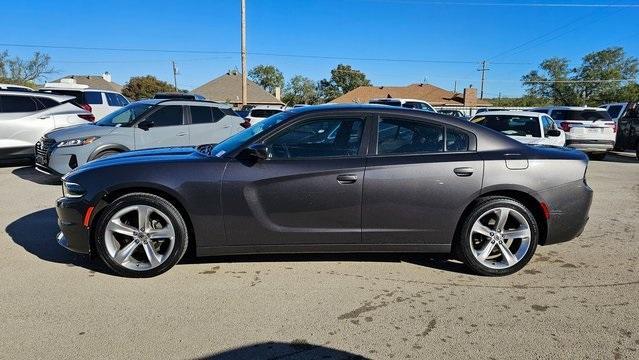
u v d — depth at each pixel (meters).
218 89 52.16
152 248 3.98
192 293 3.72
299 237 4.02
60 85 14.84
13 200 6.87
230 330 3.17
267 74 91.19
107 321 3.26
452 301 3.67
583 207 4.23
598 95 84.50
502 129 10.39
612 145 14.03
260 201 3.95
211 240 3.99
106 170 3.95
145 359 2.82
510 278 4.16
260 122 4.67
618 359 2.89
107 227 3.90
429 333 3.18
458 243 4.18
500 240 4.16
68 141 7.71
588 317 3.43
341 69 94.94
